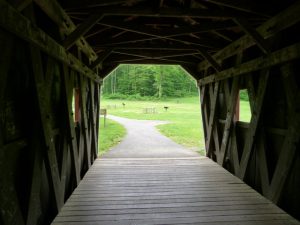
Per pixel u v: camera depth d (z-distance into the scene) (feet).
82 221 10.88
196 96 165.99
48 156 9.96
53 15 10.61
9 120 7.60
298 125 10.76
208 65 23.41
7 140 7.46
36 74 8.81
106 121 61.62
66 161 13.29
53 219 11.04
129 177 17.62
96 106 24.81
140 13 12.63
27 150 8.98
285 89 11.68
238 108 18.86
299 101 10.73
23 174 8.70
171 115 81.46
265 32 13.32
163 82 165.37
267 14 12.25
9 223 6.99
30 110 9.00
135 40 19.71
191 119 71.36
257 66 13.98
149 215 11.54
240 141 17.89
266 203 12.91
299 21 10.62
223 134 20.42
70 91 13.65
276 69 13.05
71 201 13.07
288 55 10.99
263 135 14.11
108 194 14.20
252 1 11.90
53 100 11.51
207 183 16.30
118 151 29.40
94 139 22.56
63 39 12.40
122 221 10.93
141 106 114.62
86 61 19.84
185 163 22.17
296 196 11.34
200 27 15.53
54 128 11.62
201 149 31.30
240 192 14.60
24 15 8.11
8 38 7.04
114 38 20.16
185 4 15.74
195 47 20.71
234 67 17.22
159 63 27.14
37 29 8.60
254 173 15.67
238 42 16.76
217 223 10.78
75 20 15.72
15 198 7.45
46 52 9.68
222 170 19.65
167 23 18.44
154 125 58.08
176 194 14.28
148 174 18.43
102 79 26.71
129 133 46.01
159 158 24.26
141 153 28.17
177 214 11.67
